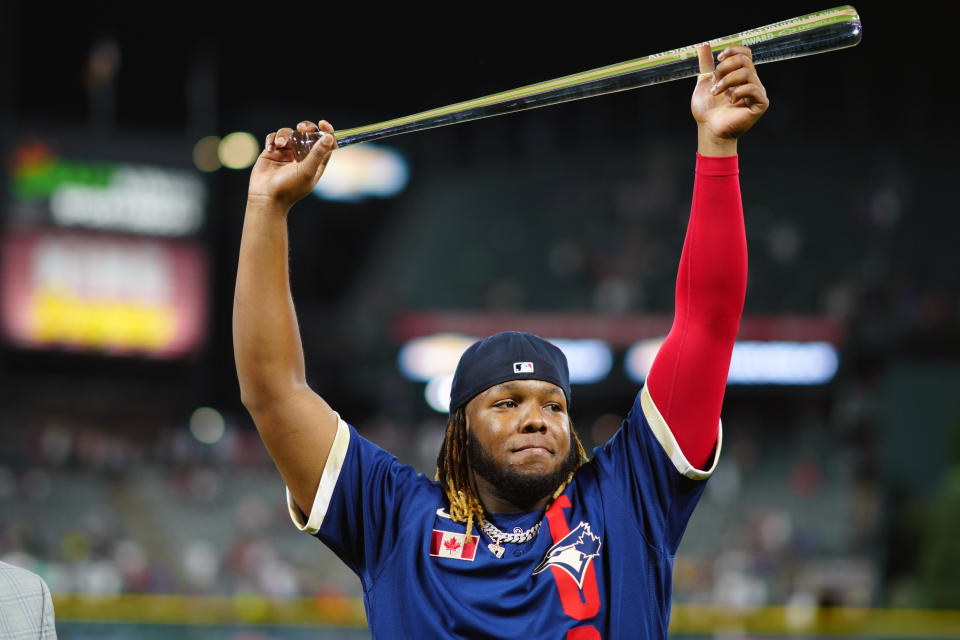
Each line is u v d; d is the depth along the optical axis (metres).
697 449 8.67
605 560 8.41
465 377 8.80
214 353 114.44
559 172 124.75
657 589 8.52
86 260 98.88
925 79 123.38
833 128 123.25
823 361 107.69
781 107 124.75
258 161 8.77
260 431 8.71
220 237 114.44
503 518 8.63
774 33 8.30
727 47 8.37
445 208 124.00
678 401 8.61
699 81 8.62
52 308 97.81
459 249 121.69
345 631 39.62
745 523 87.44
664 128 126.19
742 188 119.62
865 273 112.44
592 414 117.12
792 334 108.94
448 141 127.25
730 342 8.62
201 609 39.25
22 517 82.50
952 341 103.88
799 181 119.62
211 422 113.81
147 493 87.69
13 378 97.19
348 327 118.38
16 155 97.19
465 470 8.83
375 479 8.84
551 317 115.06
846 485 92.56
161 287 101.06
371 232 124.25
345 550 8.80
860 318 107.00
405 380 116.25
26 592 8.99
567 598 8.13
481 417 8.57
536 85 8.38
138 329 100.31
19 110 120.12
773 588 73.38
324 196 121.69
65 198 98.19
